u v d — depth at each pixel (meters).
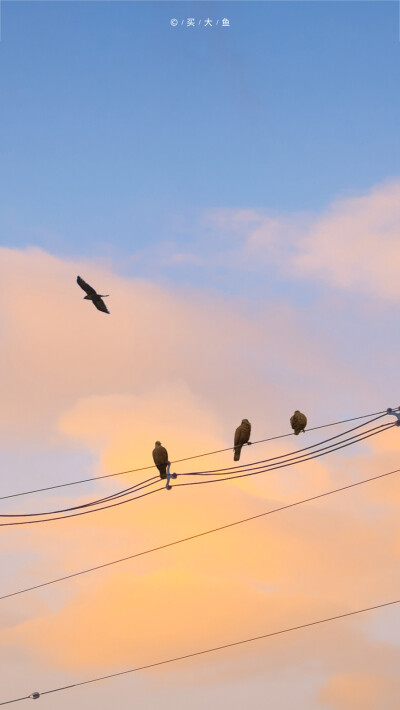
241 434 30.11
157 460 30.36
